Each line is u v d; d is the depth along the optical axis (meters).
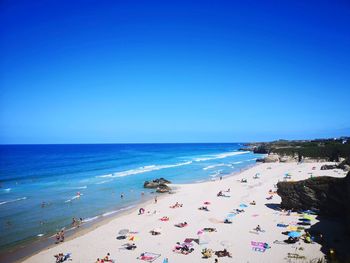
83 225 36.88
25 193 57.22
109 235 32.72
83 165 111.38
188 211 42.25
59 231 34.59
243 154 177.88
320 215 35.84
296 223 34.09
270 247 27.72
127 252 27.83
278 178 71.12
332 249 25.73
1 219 39.53
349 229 28.94
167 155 172.38
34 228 35.81
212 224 35.62
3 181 72.44
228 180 70.19
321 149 111.75
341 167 78.62
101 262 25.52
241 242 29.30
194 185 64.62
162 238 31.31
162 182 65.12
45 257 27.17
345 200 32.69
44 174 84.88
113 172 88.75
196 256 26.41
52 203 48.69
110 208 45.41
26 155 172.50
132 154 183.75
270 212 39.66
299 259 24.69
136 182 69.50
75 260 26.38
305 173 76.12
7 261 26.45
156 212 42.22
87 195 55.00
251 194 52.78
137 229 34.56
